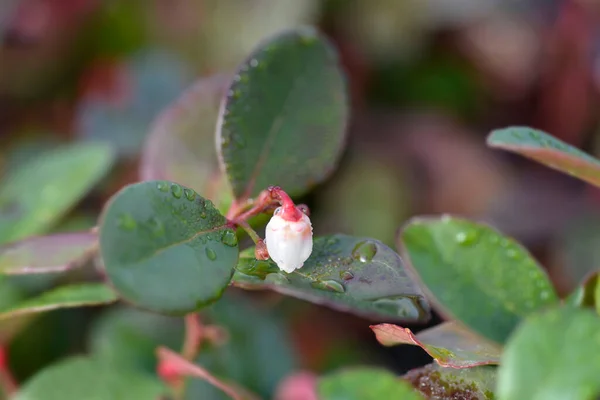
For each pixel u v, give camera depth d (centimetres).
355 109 40
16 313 21
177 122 24
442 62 42
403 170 38
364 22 40
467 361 19
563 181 39
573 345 18
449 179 38
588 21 39
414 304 19
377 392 19
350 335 33
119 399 23
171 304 18
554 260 36
